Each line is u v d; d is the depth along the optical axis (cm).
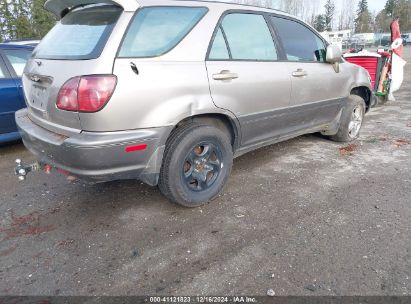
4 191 362
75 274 238
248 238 274
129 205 328
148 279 232
